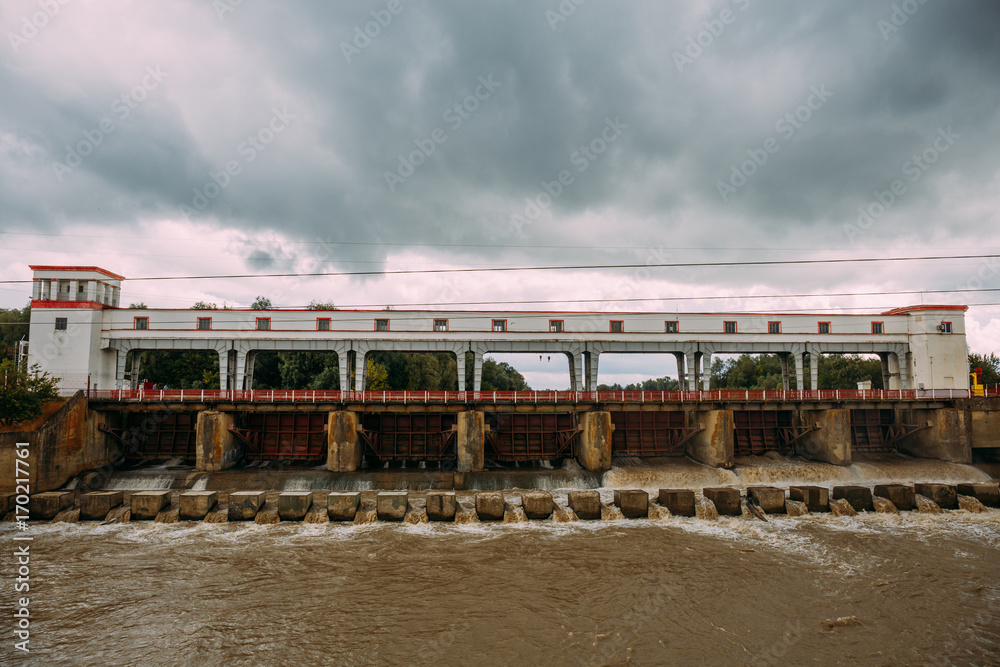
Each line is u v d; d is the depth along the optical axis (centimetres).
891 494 3744
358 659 1805
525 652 1855
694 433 4794
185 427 4741
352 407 4475
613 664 1788
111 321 4994
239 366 5106
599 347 5425
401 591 2352
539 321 5369
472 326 5297
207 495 3450
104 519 3428
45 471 3809
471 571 2589
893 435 5288
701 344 5519
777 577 2542
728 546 2986
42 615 2112
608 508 3594
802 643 1939
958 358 5672
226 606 2198
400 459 4725
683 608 2208
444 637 1953
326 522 3400
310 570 2591
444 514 3428
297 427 4775
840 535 3191
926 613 2186
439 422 4891
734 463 4669
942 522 3491
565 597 2303
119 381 4972
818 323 5672
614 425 5016
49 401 4238
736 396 4822
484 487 4075
